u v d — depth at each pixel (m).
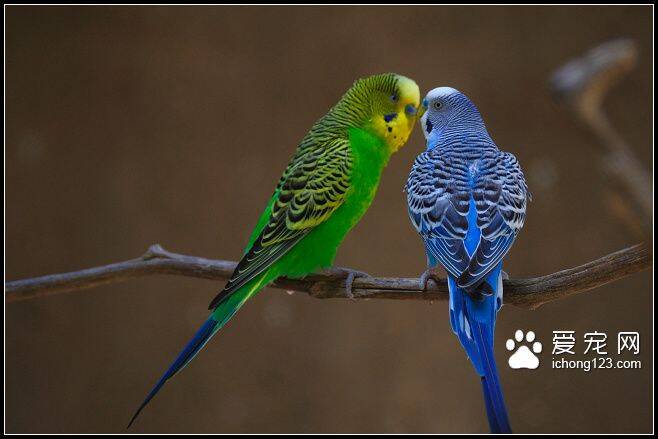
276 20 13.18
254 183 13.30
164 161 13.17
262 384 13.11
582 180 13.15
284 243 5.98
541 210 13.15
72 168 12.99
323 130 6.38
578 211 13.13
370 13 13.22
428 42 13.28
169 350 13.11
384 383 13.18
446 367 13.23
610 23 13.18
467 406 13.22
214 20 13.06
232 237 13.23
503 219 5.23
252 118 13.31
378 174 6.28
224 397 13.02
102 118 13.07
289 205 6.06
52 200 12.93
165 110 13.17
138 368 13.05
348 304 13.29
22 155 12.82
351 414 13.13
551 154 13.20
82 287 6.57
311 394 13.15
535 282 5.30
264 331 13.17
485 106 13.29
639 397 12.86
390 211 13.23
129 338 13.06
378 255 13.17
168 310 13.16
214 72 13.20
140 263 6.60
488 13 13.26
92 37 12.95
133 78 13.07
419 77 13.30
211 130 13.24
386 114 6.15
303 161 6.24
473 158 5.69
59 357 12.93
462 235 5.15
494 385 4.52
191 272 6.57
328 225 6.12
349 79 13.33
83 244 12.95
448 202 5.34
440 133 6.26
